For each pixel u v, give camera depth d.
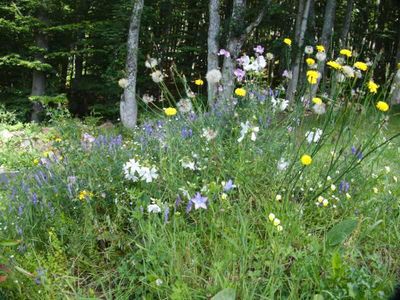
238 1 14.01
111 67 16.22
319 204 2.98
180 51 20.03
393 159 4.77
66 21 18.00
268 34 22.08
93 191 2.93
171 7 21.38
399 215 3.15
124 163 3.12
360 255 2.56
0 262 2.16
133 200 2.82
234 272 2.27
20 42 17.17
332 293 2.09
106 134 3.86
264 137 3.43
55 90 17.34
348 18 19.64
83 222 2.74
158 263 2.29
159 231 2.50
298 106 3.60
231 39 13.91
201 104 3.94
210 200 2.62
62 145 3.47
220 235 2.60
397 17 27.61
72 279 2.37
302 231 2.64
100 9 18.39
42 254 2.62
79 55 17.45
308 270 2.28
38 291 2.17
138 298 2.25
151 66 3.75
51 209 2.83
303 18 14.95
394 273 2.54
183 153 3.26
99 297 2.33
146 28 19.12
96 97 19.61
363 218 2.91
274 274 2.26
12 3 16.38
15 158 5.68
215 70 3.27
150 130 3.88
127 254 2.47
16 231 2.68
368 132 3.48
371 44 26.77
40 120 16.20
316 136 3.27
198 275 2.32
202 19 23.62
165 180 2.92
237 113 3.57
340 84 3.24
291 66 14.64
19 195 3.08
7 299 2.19
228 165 3.08
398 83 3.29
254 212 2.81
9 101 16.53
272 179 3.12
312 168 3.30
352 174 3.38
